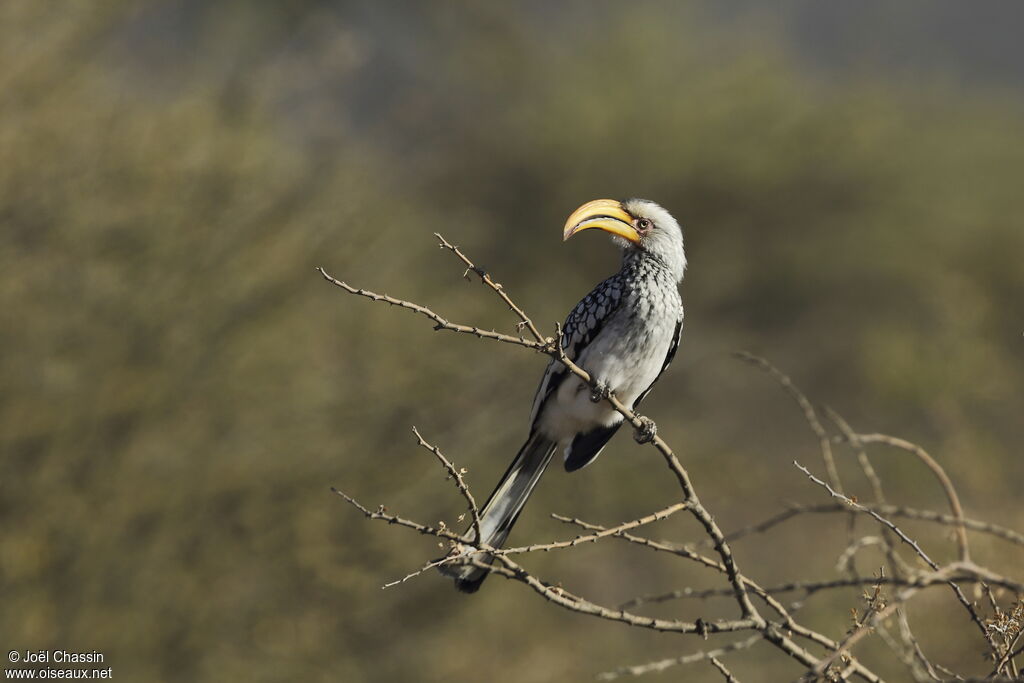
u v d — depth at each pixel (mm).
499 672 13453
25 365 11625
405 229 14539
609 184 26375
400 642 13266
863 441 5801
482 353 13922
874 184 27094
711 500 18359
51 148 12180
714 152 26625
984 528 4648
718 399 22844
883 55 32031
